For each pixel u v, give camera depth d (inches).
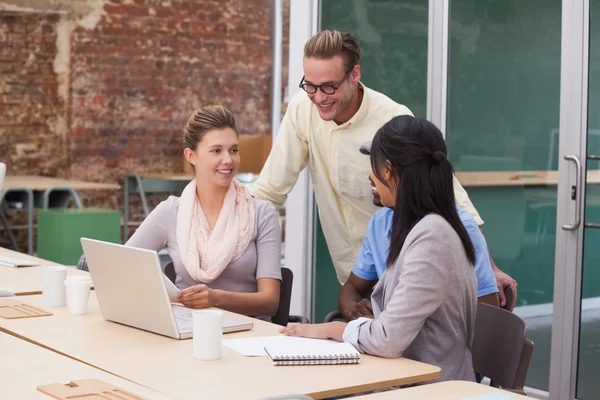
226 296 139.8
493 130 203.0
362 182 157.5
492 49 201.6
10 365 98.7
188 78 438.0
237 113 454.0
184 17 434.0
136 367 99.8
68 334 116.1
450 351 111.7
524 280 200.1
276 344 109.5
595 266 186.9
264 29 456.8
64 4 400.8
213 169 149.6
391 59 219.1
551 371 193.3
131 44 420.8
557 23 190.2
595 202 186.1
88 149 413.7
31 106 403.5
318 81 144.9
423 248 108.0
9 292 143.1
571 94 187.5
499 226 204.2
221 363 102.4
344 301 145.9
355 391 94.4
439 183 110.7
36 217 382.6
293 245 237.5
